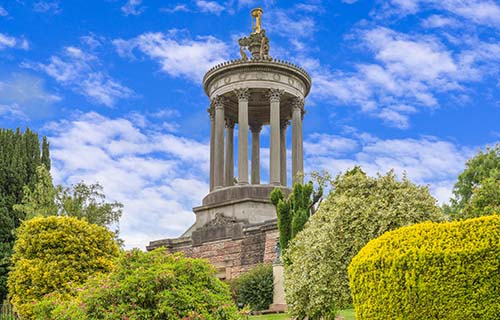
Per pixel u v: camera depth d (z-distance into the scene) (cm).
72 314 1725
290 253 2745
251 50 5184
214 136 5128
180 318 1667
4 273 5216
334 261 2284
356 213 2305
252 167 5622
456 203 5581
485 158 5525
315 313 2403
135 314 1653
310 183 3167
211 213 4672
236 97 5172
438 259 1327
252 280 3438
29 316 3109
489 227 1350
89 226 3381
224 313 1739
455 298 1298
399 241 1435
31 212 5062
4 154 5800
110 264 3234
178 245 4584
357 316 1508
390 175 2438
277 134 4822
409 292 1352
